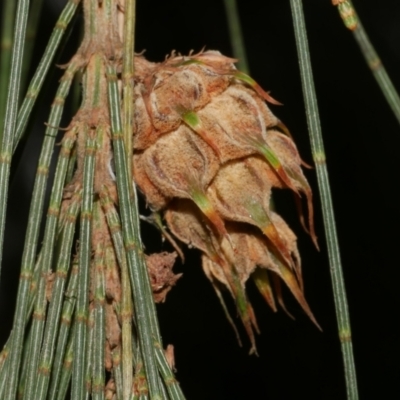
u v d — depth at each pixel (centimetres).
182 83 13
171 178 13
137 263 12
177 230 14
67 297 13
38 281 13
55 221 13
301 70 13
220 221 13
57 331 13
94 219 13
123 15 14
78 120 13
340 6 13
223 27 27
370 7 28
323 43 28
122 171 13
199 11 27
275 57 27
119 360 13
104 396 12
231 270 14
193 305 29
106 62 13
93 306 13
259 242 14
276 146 14
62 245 13
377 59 13
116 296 13
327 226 13
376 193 29
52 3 25
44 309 12
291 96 28
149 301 12
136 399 12
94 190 13
